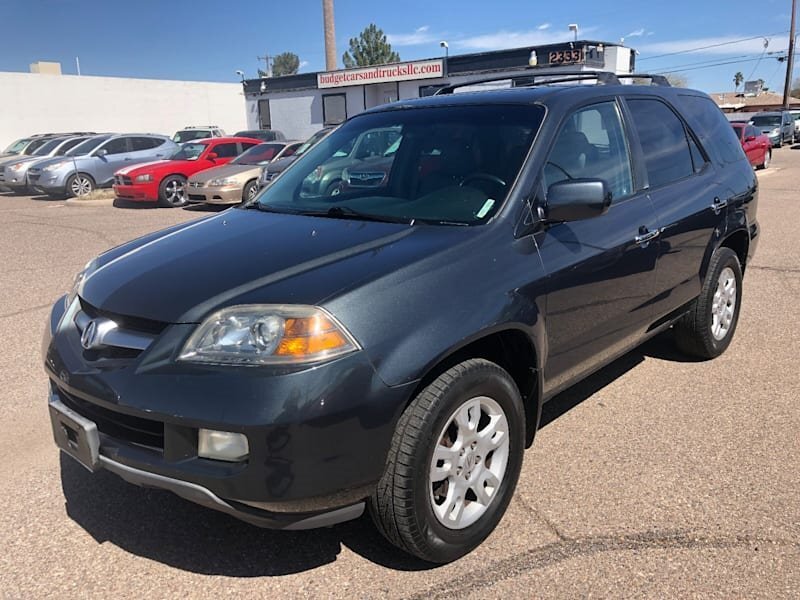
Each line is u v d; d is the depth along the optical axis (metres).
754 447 3.70
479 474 2.84
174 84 36.34
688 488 3.30
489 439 2.86
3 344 5.57
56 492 3.37
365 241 2.90
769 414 4.09
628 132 4.00
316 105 30.50
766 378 4.65
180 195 15.84
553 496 3.26
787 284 7.19
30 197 19.16
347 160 3.92
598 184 2.96
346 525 3.08
